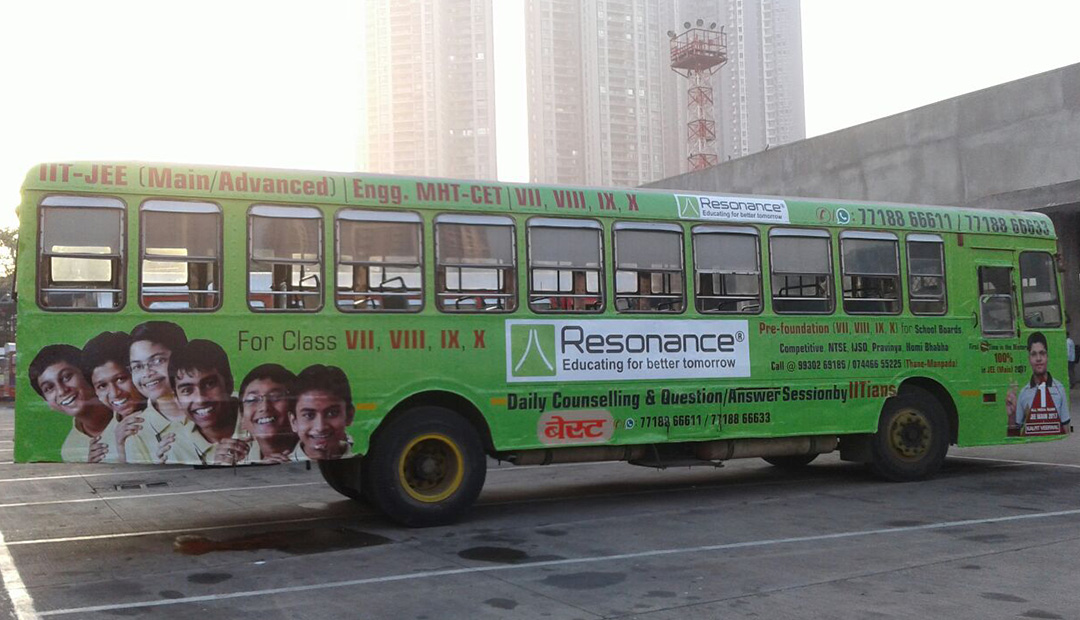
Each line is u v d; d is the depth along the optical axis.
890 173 25.53
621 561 7.13
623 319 9.58
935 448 11.38
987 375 11.70
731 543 7.77
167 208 7.91
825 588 6.23
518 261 9.16
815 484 11.32
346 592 6.29
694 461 10.07
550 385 9.19
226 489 11.99
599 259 9.54
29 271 7.45
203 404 7.85
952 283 11.59
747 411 10.15
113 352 7.62
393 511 8.50
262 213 8.23
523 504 10.11
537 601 6.00
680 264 9.94
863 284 10.99
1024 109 22.25
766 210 10.51
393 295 8.63
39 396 7.39
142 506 10.50
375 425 8.44
